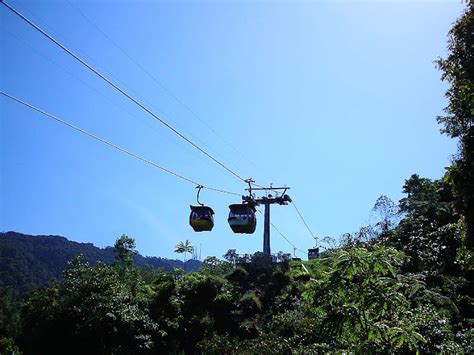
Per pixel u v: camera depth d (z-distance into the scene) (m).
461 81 11.40
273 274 35.41
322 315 6.80
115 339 26.77
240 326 30.22
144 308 30.31
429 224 29.50
